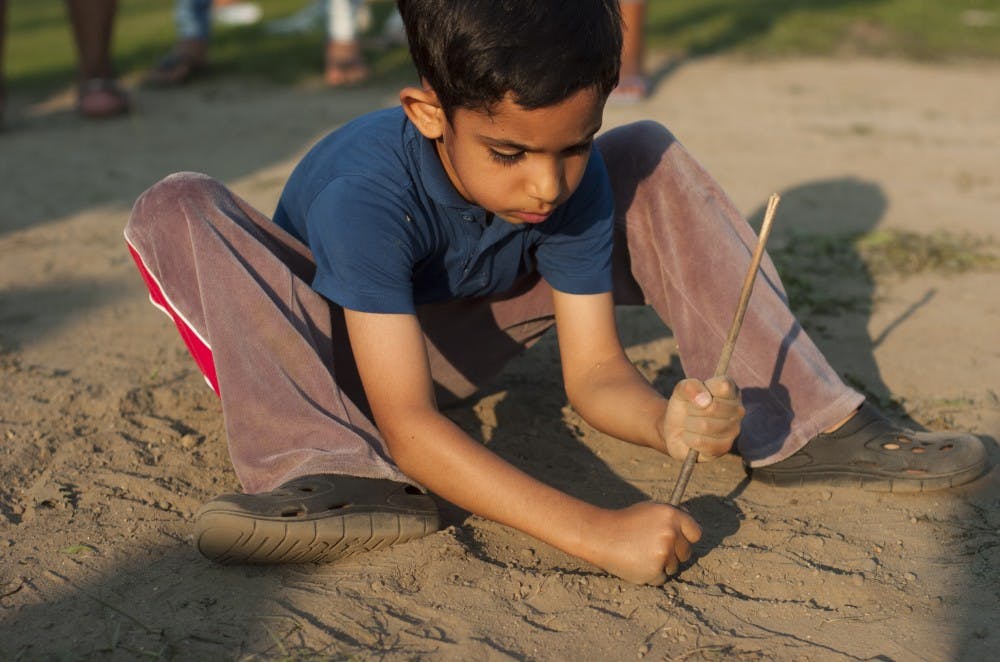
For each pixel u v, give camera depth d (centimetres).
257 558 197
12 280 376
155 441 253
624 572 188
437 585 193
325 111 652
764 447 224
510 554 207
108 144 582
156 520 219
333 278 198
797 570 199
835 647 177
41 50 894
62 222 444
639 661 174
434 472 194
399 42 844
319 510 193
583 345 223
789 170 509
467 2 170
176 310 210
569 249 219
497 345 248
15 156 559
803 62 795
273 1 1095
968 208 449
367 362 198
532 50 166
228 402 204
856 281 362
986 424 258
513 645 178
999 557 203
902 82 731
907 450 225
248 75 758
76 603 191
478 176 179
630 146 231
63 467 241
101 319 339
